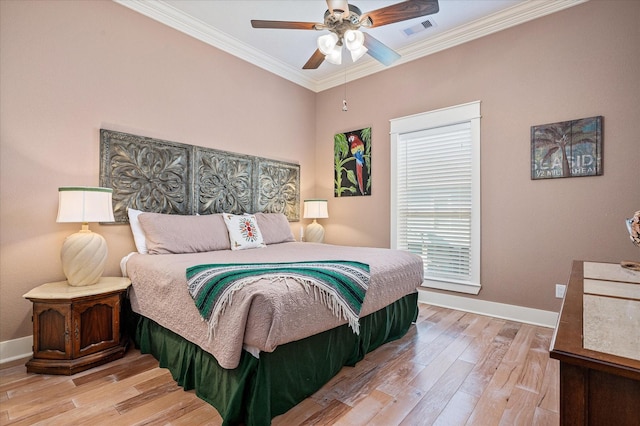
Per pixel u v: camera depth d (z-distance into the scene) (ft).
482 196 10.28
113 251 8.63
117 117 8.78
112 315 7.11
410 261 8.75
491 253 10.13
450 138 11.11
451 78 10.97
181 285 6.01
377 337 7.65
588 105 8.52
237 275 5.47
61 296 6.36
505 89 9.85
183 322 5.85
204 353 5.60
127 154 8.90
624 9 8.07
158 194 9.55
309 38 11.30
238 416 4.76
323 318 5.56
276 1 9.29
